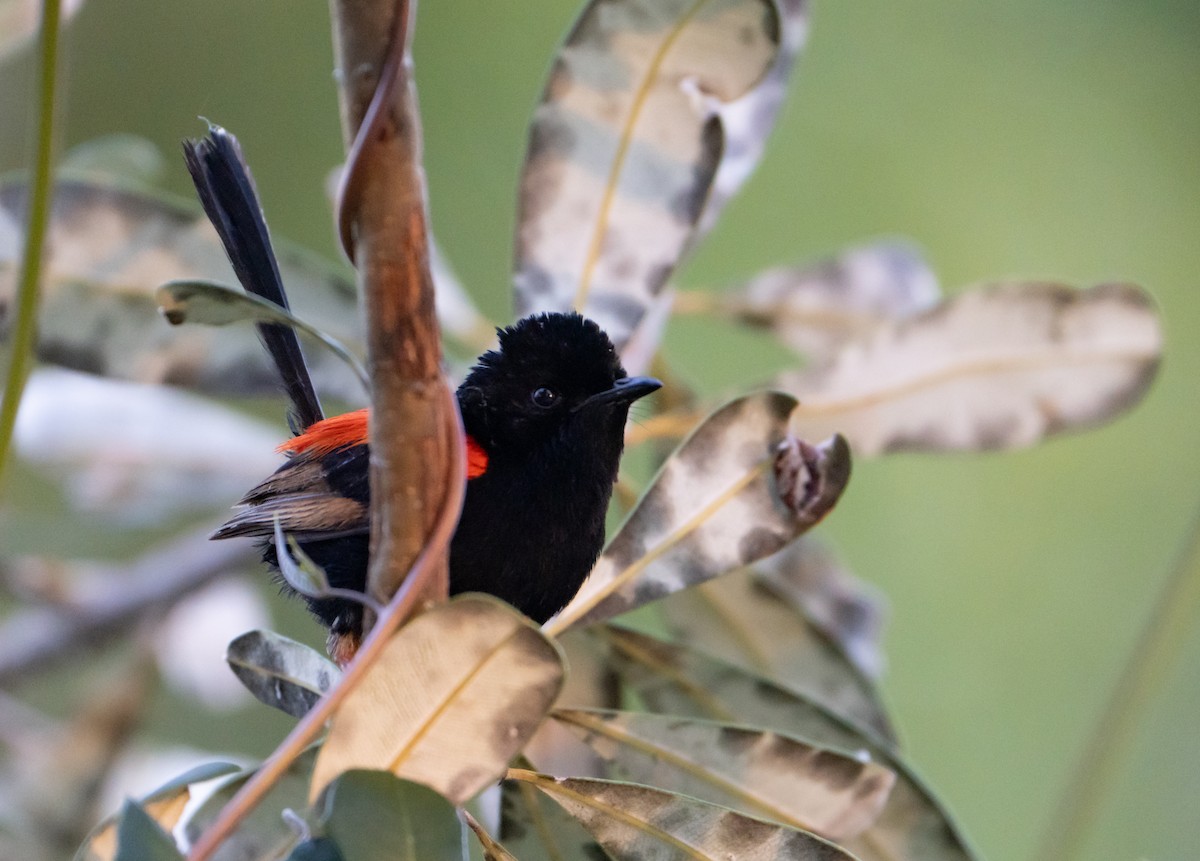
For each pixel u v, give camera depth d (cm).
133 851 218
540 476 226
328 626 226
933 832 224
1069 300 228
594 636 225
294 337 226
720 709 225
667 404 229
